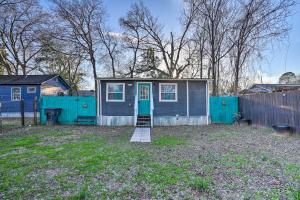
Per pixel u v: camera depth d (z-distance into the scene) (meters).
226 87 22.38
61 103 14.47
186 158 5.74
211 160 5.52
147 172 4.62
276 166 4.95
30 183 4.11
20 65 26.12
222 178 4.26
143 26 25.64
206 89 14.41
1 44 24.84
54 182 4.16
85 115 14.45
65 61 28.33
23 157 5.92
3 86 19.33
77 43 24.56
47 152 6.50
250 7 18.05
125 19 25.42
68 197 3.49
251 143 7.75
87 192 3.66
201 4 20.42
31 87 19.52
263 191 3.63
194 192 3.64
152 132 10.92
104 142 8.16
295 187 3.73
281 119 10.32
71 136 9.58
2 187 3.92
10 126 12.71
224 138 8.86
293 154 6.06
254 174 4.46
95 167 5.02
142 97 14.09
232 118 15.14
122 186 3.94
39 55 26.77
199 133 10.39
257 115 12.59
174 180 4.15
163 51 25.73
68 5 23.50
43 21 24.25
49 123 13.78
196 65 24.14
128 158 5.76
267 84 23.22
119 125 13.82
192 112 14.26
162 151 6.58
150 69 25.98
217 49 20.16
